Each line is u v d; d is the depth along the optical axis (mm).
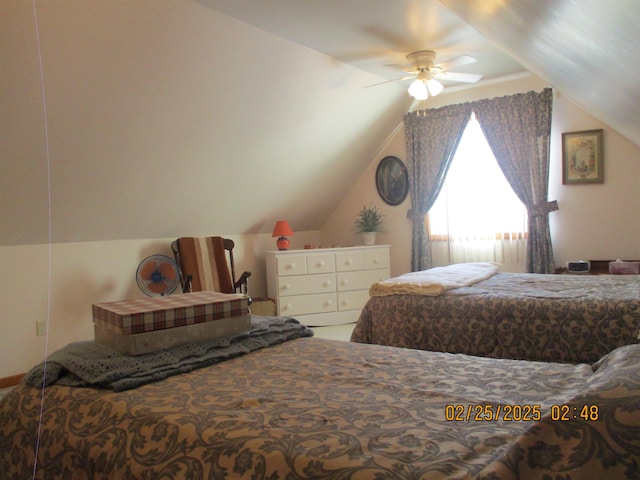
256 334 1621
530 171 4676
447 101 5227
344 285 5145
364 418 966
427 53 3732
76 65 2711
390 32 3389
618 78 1833
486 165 4957
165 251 4453
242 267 5211
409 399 1072
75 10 2473
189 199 4230
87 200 3529
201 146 3818
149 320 1361
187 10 2842
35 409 1194
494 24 2318
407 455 796
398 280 3008
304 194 5336
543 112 4574
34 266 3551
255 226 5270
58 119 2902
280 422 959
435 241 5355
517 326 2453
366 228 5543
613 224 4418
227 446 890
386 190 5656
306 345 1626
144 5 2666
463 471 732
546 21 1612
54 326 3648
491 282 3125
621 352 1012
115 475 957
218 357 1426
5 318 3402
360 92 4516
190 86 3311
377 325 2910
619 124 3533
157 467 917
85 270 3850
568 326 2314
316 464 795
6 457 1186
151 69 3027
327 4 2914
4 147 2836
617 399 702
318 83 4078
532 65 3312
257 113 3918
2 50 2426
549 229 4668
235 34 3178
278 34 3367
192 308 1455
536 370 1244
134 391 1183
